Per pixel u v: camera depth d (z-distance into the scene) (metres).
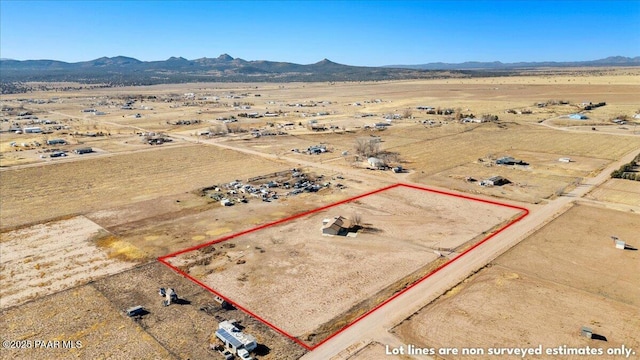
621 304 39.38
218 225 61.09
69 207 69.69
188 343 34.94
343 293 42.44
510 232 56.62
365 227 59.44
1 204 71.25
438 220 61.69
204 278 45.81
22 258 50.84
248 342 33.81
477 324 36.75
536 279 44.22
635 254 49.47
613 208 64.94
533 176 84.62
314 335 35.81
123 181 85.75
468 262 48.44
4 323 37.88
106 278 45.97
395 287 43.34
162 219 63.81
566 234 55.59
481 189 76.38
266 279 45.47
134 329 36.88
